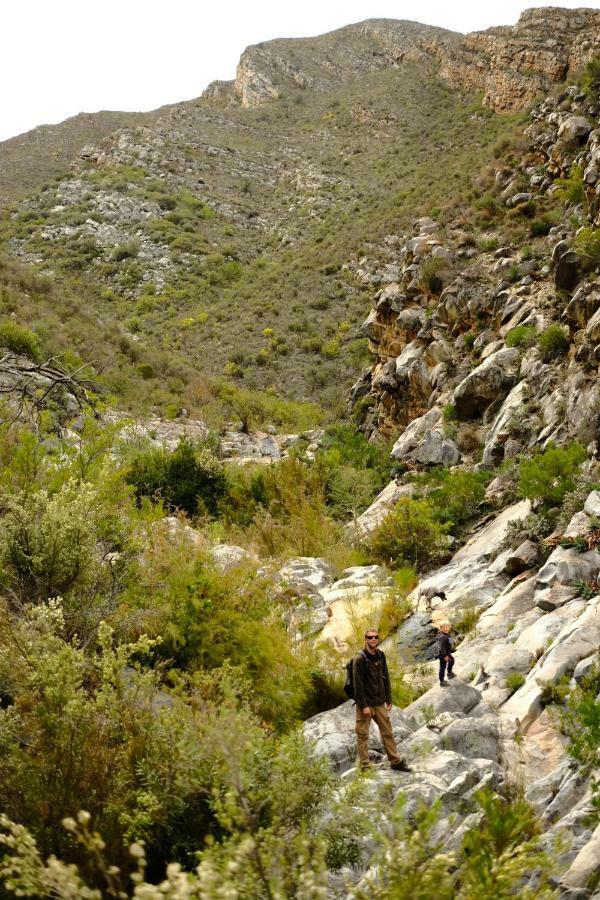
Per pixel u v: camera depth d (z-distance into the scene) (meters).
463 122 82.94
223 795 4.67
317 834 4.38
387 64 127.88
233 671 6.72
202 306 59.62
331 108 111.19
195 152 96.50
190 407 35.50
